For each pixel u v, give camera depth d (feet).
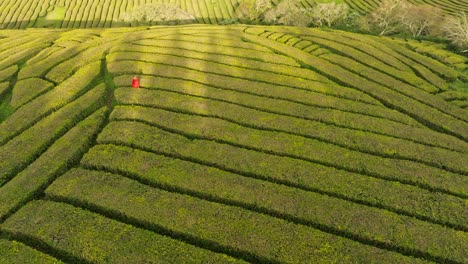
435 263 60.90
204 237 64.08
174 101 99.76
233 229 65.31
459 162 82.17
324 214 68.59
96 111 97.14
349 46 137.18
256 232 64.75
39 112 96.73
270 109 98.58
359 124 93.76
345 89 109.29
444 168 81.56
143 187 73.56
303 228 65.67
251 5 223.10
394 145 86.58
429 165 82.58
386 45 139.85
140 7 229.45
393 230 65.82
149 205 69.56
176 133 89.97
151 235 64.28
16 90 106.52
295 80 113.09
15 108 100.32
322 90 108.37
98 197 71.15
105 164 79.00
